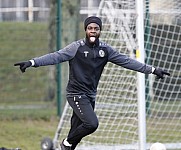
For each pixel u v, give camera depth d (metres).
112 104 30.94
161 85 36.91
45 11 52.00
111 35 30.25
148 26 32.28
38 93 47.84
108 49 23.66
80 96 23.59
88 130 23.64
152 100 35.91
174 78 35.38
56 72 42.75
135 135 30.52
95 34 23.17
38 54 55.03
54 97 46.50
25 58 54.50
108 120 31.16
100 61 23.58
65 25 45.38
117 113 30.88
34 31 52.56
